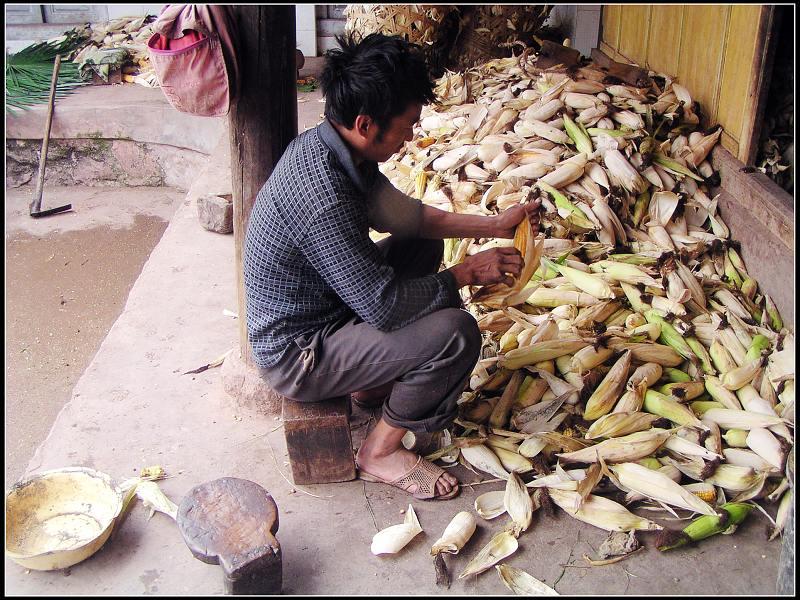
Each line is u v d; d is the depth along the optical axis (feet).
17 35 25.90
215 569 7.59
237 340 11.50
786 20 11.29
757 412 8.90
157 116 20.97
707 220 12.37
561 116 13.57
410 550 7.85
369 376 8.09
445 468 8.91
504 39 19.49
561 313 10.50
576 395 9.21
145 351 11.18
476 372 9.73
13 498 7.93
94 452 9.14
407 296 7.69
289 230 7.51
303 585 7.45
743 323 10.19
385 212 8.60
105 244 18.29
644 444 8.52
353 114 7.16
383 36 7.10
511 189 12.48
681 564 7.63
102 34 24.84
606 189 12.16
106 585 7.39
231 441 9.38
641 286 10.75
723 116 12.82
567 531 8.04
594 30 20.18
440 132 15.29
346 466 8.63
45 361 13.57
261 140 8.87
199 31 7.91
